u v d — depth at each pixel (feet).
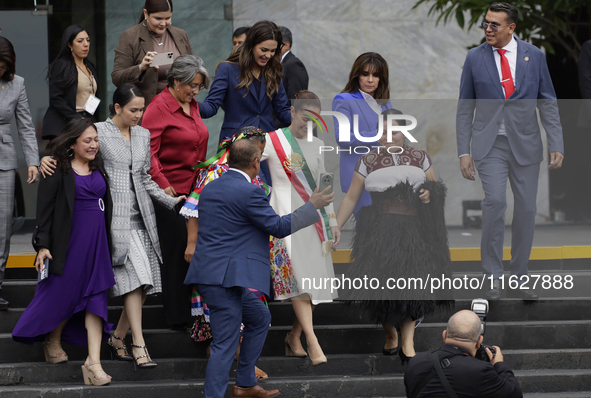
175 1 99.81
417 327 65.72
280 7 103.50
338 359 62.80
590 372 62.80
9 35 94.73
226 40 100.99
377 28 106.73
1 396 56.18
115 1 95.55
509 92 63.46
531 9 104.01
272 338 64.54
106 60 95.76
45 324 56.29
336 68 106.11
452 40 108.47
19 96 64.13
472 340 47.98
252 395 55.06
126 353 60.59
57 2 94.89
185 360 61.26
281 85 67.92
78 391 56.90
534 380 61.82
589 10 103.96
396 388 60.39
